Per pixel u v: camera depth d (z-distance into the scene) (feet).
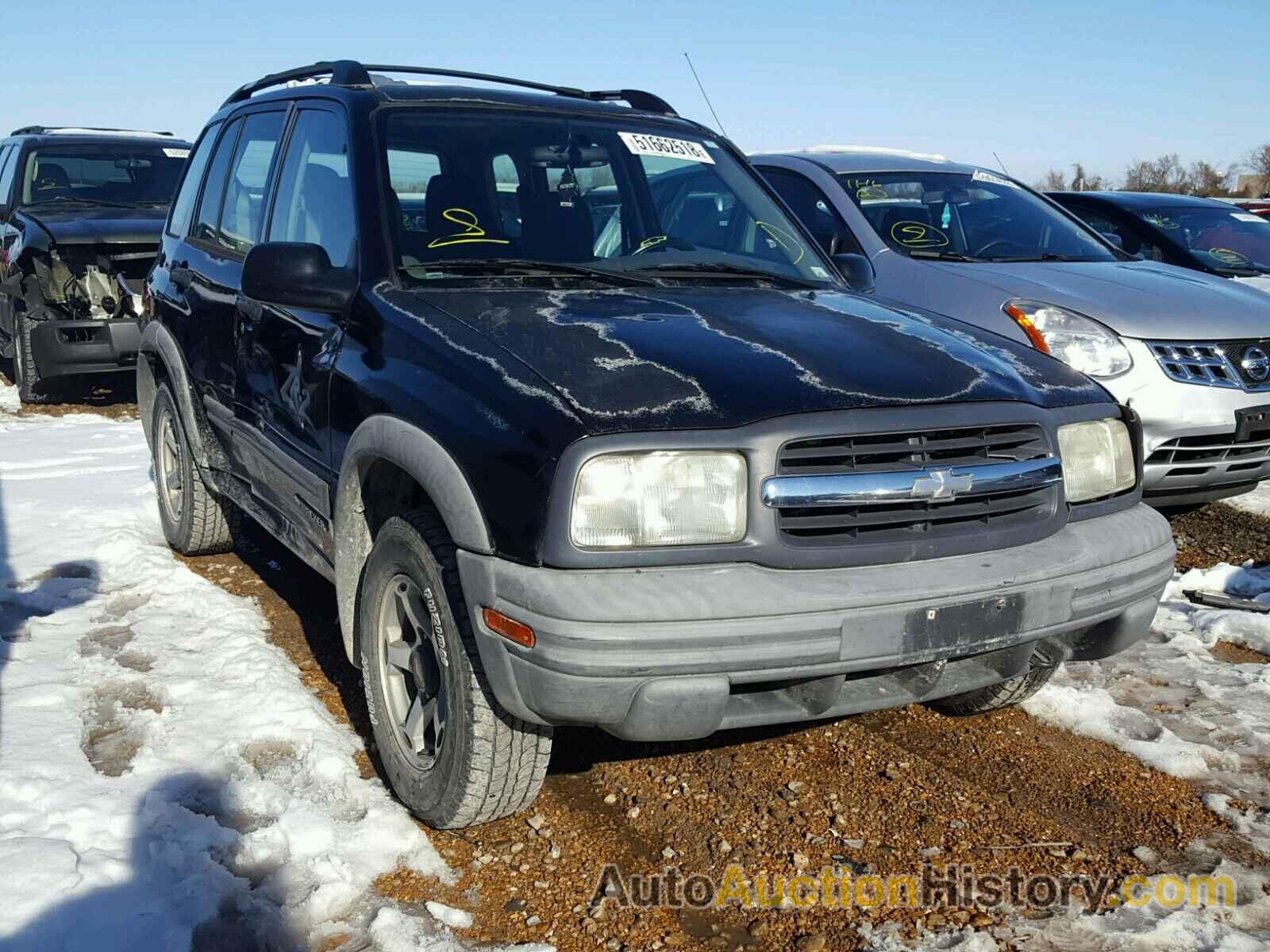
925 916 8.79
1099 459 10.12
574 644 7.87
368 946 8.24
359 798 10.15
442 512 8.74
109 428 26.30
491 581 8.33
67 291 27.78
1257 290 19.83
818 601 8.22
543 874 9.24
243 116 15.60
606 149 13.01
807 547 8.42
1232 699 12.76
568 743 11.54
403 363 9.71
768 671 8.20
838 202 20.93
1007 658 9.59
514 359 8.97
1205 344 17.38
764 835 9.91
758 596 8.13
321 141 12.62
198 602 14.65
